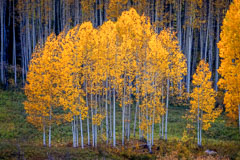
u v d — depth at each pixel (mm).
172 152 17031
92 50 17641
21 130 21438
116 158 15641
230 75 17062
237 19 16422
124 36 18594
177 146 18266
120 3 30453
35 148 14969
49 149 15203
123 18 20578
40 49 17953
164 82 21516
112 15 30406
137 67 19062
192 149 18422
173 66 19859
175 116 26906
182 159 16109
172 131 23672
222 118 25938
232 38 16578
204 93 18906
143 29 20172
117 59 18156
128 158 16453
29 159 12742
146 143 19656
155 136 22078
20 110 25312
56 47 17531
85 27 18484
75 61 17344
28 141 19266
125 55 18375
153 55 18469
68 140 20672
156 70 18703
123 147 18109
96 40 17984
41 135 21391
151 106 18688
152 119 20469
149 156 16641
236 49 16484
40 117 17484
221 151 17609
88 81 18875
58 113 25625
